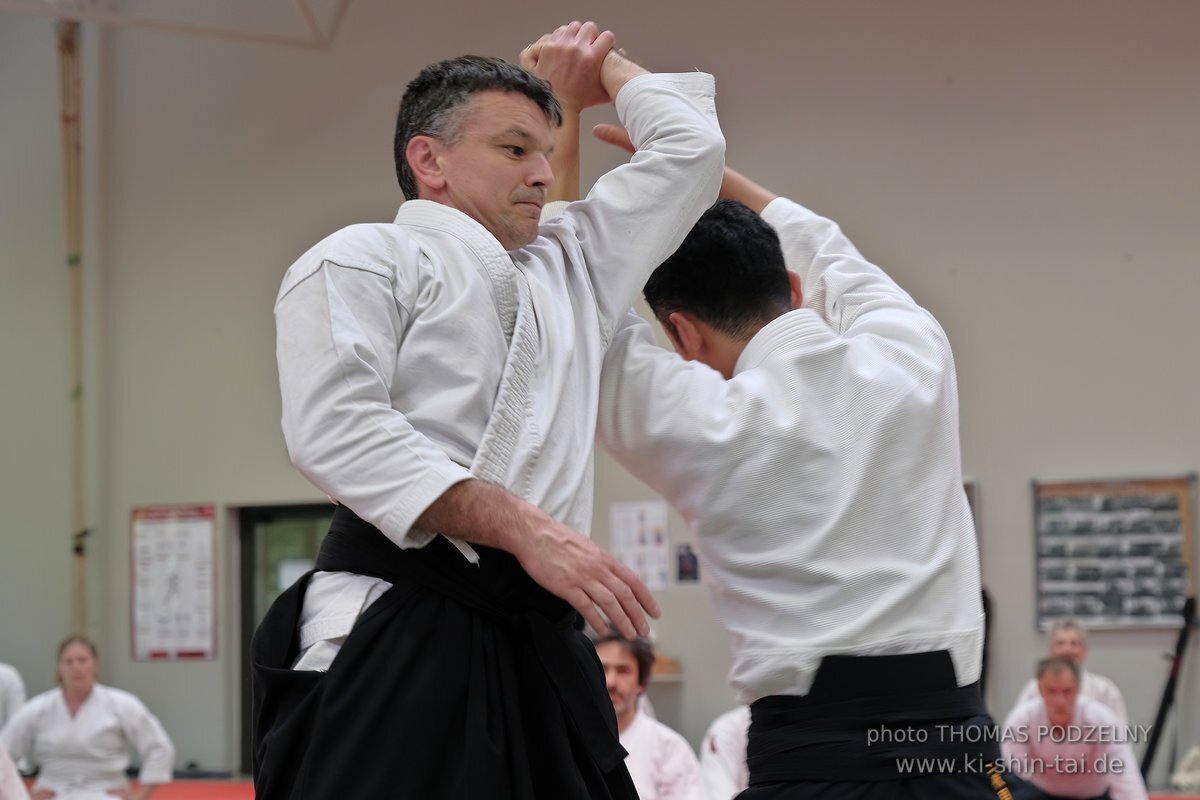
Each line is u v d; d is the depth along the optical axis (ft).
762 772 13.29
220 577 64.44
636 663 37.63
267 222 64.54
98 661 61.98
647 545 58.08
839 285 15.60
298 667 11.88
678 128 14.25
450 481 11.10
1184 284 51.80
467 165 12.78
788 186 56.49
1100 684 46.70
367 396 11.37
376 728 11.30
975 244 54.34
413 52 61.93
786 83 56.85
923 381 13.70
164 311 66.44
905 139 55.36
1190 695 50.72
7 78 69.77
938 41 55.21
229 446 64.64
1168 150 52.21
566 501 12.23
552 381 12.45
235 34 60.59
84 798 54.54
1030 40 54.13
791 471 13.20
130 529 66.23
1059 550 52.60
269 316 64.18
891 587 13.05
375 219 62.28
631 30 58.59
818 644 12.95
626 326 14.26
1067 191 53.42
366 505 11.23
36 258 68.49
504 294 12.46
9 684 60.90
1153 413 51.93
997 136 54.34
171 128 66.80
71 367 67.36
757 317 14.56
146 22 60.03
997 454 53.57
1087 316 52.90
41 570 67.36
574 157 15.49
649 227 13.76
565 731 11.92
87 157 68.03
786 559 13.10
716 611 13.88
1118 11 53.11
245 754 63.93
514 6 60.03
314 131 63.77
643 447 13.60
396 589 11.78
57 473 67.41
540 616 12.05
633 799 12.57
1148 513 51.65
